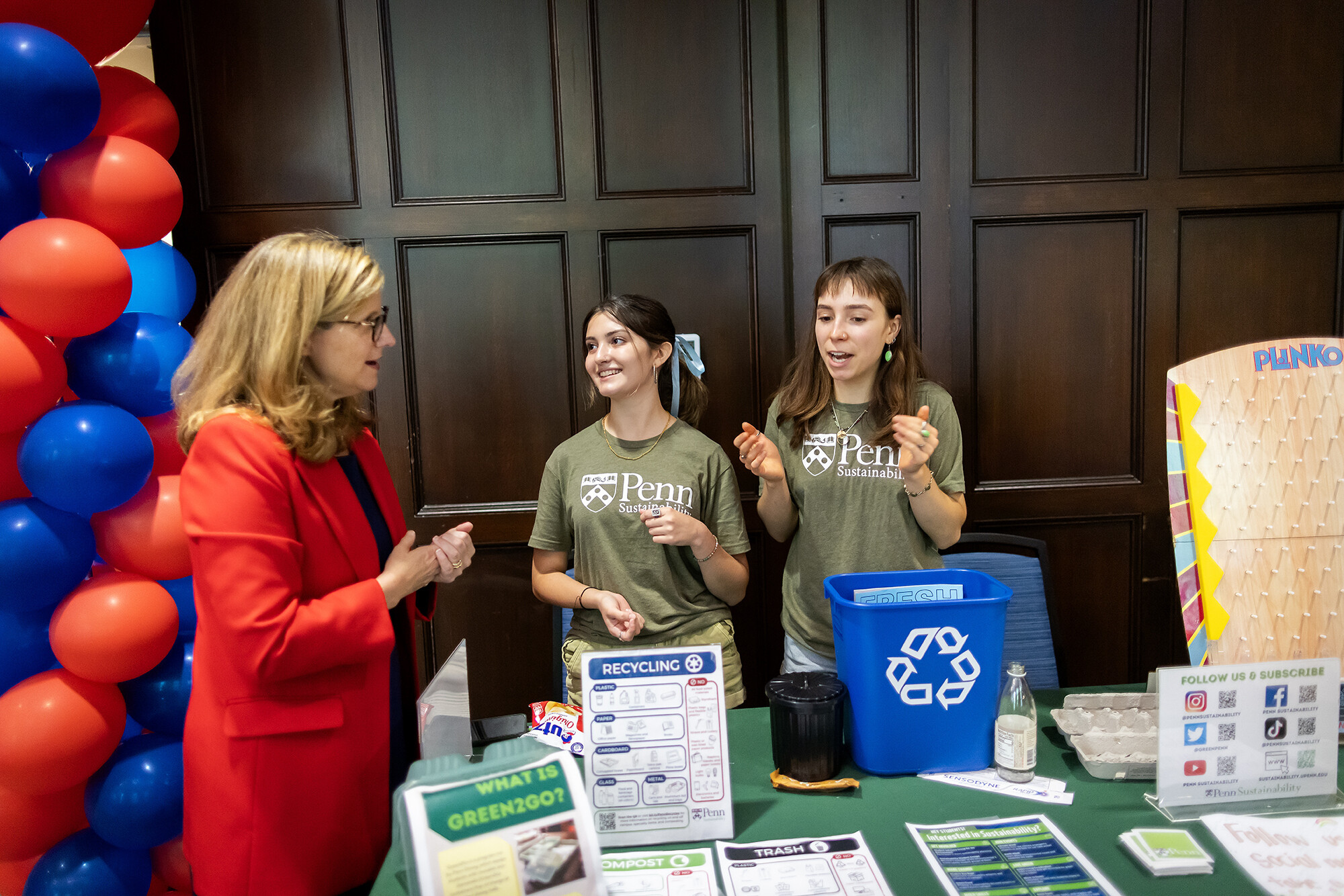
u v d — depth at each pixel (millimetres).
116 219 1508
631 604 1752
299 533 1161
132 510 1529
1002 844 1057
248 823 1147
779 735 1218
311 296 1140
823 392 1761
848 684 1255
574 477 1821
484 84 2189
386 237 2215
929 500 1590
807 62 2172
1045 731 1374
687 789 1101
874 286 1642
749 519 2311
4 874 1645
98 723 1509
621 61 2184
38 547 1450
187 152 2170
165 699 1576
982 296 2262
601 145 2205
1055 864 1014
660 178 2223
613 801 1096
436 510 2297
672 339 1843
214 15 2137
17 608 1476
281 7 2145
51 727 1464
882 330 1662
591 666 1122
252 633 1062
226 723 1131
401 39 2168
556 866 880
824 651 1729
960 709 1222
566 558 1912
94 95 1473
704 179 2225
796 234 2225
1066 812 1126
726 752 1112
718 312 2262
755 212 2227
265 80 2162
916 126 2188
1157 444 2297
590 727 1108
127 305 1655
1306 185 2227
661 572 1743
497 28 2172
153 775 1543
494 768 914
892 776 1235
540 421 2285
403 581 1217
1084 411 2297
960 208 2221
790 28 2158
